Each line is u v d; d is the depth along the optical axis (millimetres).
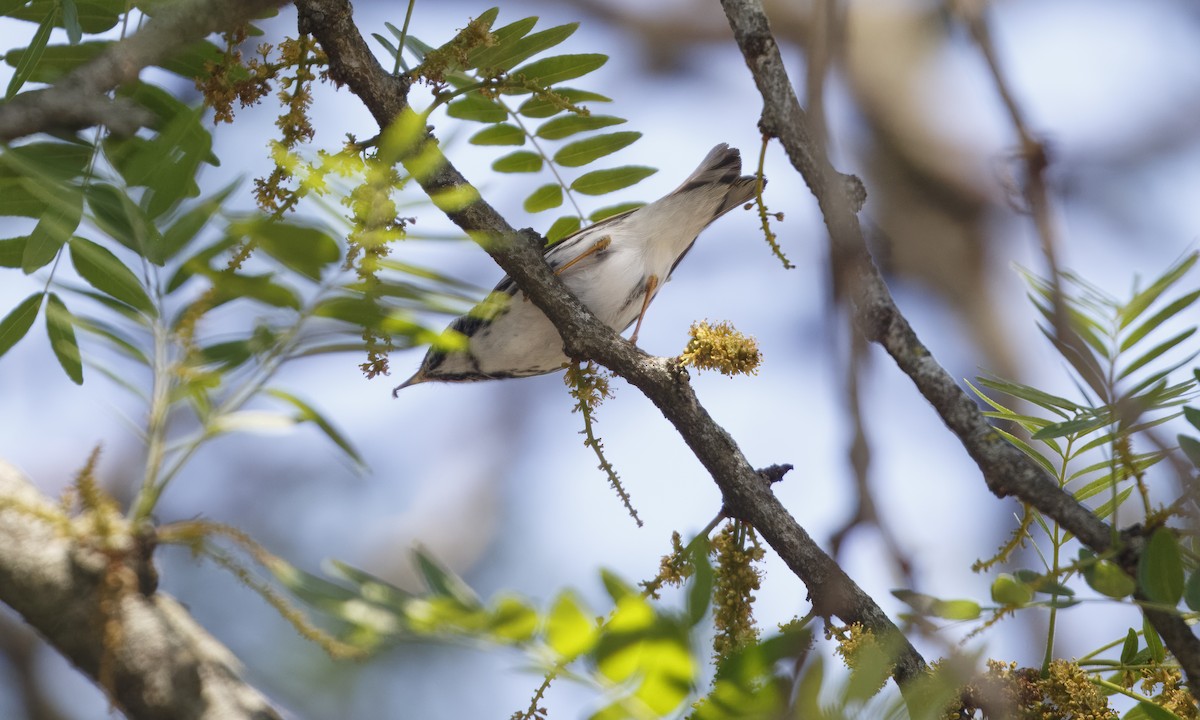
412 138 5180
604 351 7941
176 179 5051
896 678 6160
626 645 4578
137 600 5695
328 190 5105
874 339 5645
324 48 7051
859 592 6617
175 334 5266
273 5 5750
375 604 4754
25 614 5527
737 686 4594
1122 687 6586
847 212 5734
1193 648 5445
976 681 6098
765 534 7043
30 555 5574
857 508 5195
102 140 6203
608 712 4555
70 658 5578
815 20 6039
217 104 6922
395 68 7348
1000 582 5238
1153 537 5328
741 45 6297
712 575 4812
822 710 4547
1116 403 5738
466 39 7402
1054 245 5457
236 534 5637
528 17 7664
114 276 5629
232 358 5535
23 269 6430
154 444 5734
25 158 5578
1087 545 5551
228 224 4668
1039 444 8109
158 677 5520
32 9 6805
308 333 5164
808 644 4750
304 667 12875
